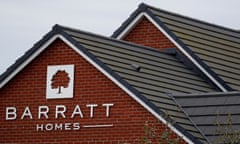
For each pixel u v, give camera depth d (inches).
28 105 1343.5
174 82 1373.0
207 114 1269.7
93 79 1305.4
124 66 1326.3
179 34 1507.1
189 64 1471.5
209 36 1553.9
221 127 1238.3
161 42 1513.3
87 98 1306.6
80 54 1316.4
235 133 1160.8
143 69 1353.3
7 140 1349.7
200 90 1401.3
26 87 1348.4
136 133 1266.0
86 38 1342.3
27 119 1341.0
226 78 1457.9
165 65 1422.2
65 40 1326.3
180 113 1275.8
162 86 1332.4
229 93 1284.4
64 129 1315.2
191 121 1267.2
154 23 1519.4
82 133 1304.1
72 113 1314.0
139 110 1267.2
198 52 1486.2
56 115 1323.8
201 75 1461.6
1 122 1355.8
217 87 1449.3
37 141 1331.2
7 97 1357.0
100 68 1299.2
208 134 1239.5
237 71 1497.3
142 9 1531.7
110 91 1291.8
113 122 1284.4
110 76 1290.6
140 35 1537.9
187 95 1304.1
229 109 1264.8
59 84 1327.5
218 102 1279.5
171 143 1133.1
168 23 1520.7
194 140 1226.6
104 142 1286.9
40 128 1331.2
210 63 1472.7
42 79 1339.8
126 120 1275.8
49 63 1338.6
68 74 1323.8
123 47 1385.3
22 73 1353.3
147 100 1259.8
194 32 1537.9
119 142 1275.8
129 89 1274.6
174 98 1307.8
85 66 1314.0
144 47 1429.6
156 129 1248.2
